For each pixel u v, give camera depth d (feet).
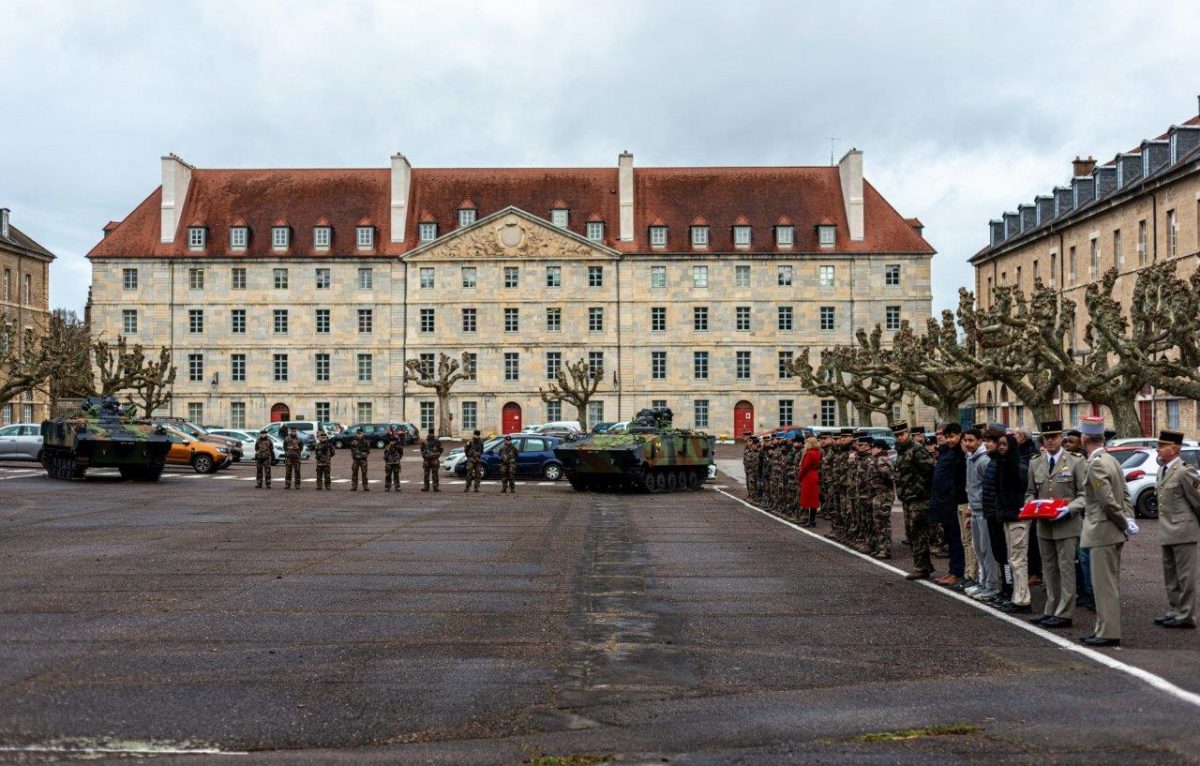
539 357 272.72
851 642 39.68
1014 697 31.83
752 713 30.19
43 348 195.11
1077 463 43.06
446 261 273.33
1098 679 33.96
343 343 273.13
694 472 137.80
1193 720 29.19
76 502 103.71
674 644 39.17
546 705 30.94
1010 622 43.73
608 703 31.19
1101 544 39.32
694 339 273.13
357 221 278.05
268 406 272.92
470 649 38.04
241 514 92.38
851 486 70.90
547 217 279.90
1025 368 141.59
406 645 38.63
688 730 28.55
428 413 273.33
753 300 273.54
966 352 144.97
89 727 28.45
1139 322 120.26
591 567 59.36
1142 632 41.83
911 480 56.29
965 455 54.19
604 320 273.33
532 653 37.47
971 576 53.67
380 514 93.91
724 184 283.59
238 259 272.31
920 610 46.39
